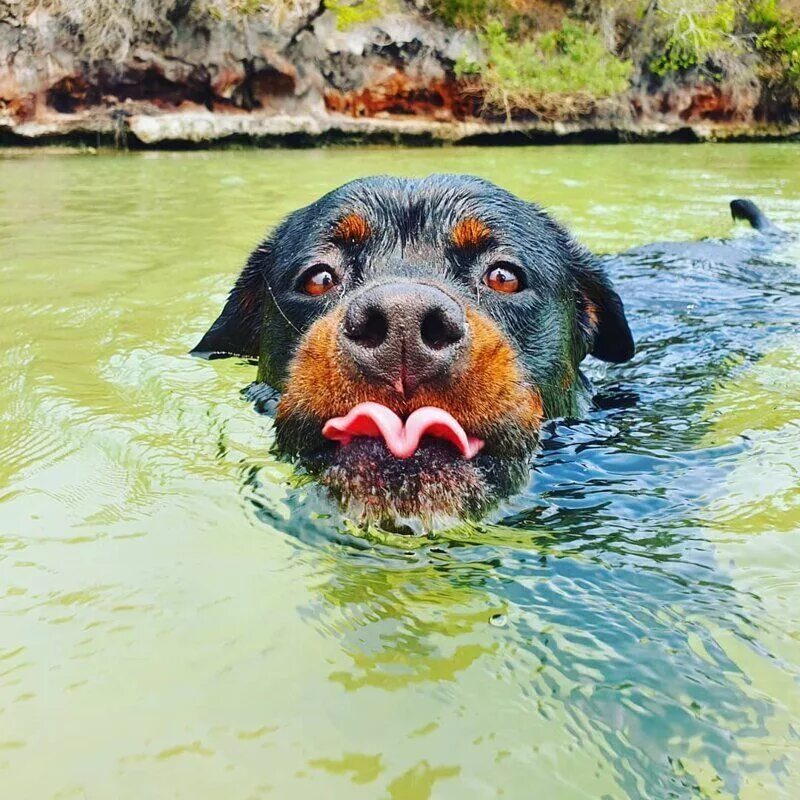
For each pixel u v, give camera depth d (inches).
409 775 7.8
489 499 12.9
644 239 33.3
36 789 7.6
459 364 12.1
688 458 15.1
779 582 11.2
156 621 10.0
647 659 9.6
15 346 19.7
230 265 27.4
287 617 10.2
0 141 60.3
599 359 19.5
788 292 26.3
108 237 31.4
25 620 10.0
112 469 14.0
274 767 7.9
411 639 9.9
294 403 13.2
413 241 14.9
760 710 8.9
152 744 8.1
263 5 68.4
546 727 8.5
